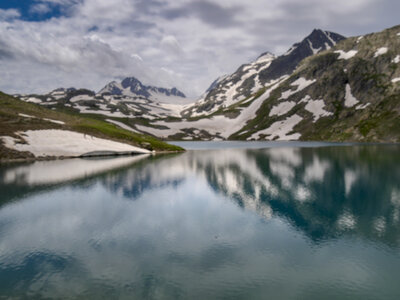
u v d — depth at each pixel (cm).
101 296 1620
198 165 6775
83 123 13075
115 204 3434
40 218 2947
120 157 9000
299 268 1903
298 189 4081
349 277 1788
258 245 2259
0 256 2119
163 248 2233
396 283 1719
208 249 2209
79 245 2300
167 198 3694
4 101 13425
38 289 1695
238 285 1717
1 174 5447
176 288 1694
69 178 5053
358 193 3778
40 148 8438
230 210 3172
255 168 6147
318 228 2597
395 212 2992
